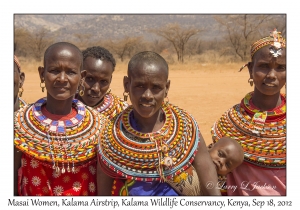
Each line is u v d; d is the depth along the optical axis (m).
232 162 3.88
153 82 3.23
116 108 4.97
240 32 54.09
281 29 51.19
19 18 140.12
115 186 3.53
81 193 3.74
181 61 44.06
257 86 4.10
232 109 4.35
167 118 3.46
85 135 3.73
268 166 4.05
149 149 3.33
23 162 3.68
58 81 3.53
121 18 143.50
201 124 11.13
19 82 4.06
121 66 39.44
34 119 3.67
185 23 134.25
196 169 3.53
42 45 55.78
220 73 28.80
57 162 3.61
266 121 4.11
